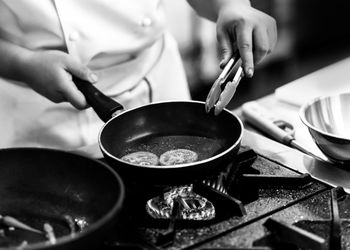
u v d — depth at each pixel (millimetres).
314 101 1154
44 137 1374
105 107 1033
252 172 1054
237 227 898
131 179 942
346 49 3479
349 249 864
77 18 1289
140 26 1355
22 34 1298
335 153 1054
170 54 1508
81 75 1116
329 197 978
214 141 1097
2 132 1352
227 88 1045
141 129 1117
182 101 1116
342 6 3451
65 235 891
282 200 971
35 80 1170
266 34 1204
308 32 3436
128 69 1399
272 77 3312
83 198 926
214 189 946
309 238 824
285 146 1156
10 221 895
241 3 1278
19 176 944
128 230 896
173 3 2676
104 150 962
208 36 2920
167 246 862
